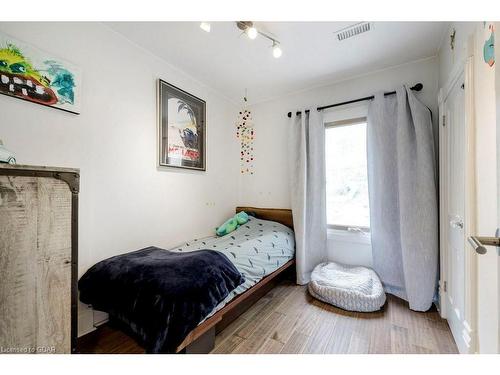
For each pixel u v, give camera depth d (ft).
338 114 8.68
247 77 8.53
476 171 3.87
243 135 11.08
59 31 5.07
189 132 8.29
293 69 7.97
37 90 4.69
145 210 6.84
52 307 2.91
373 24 5.75
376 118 7.55
